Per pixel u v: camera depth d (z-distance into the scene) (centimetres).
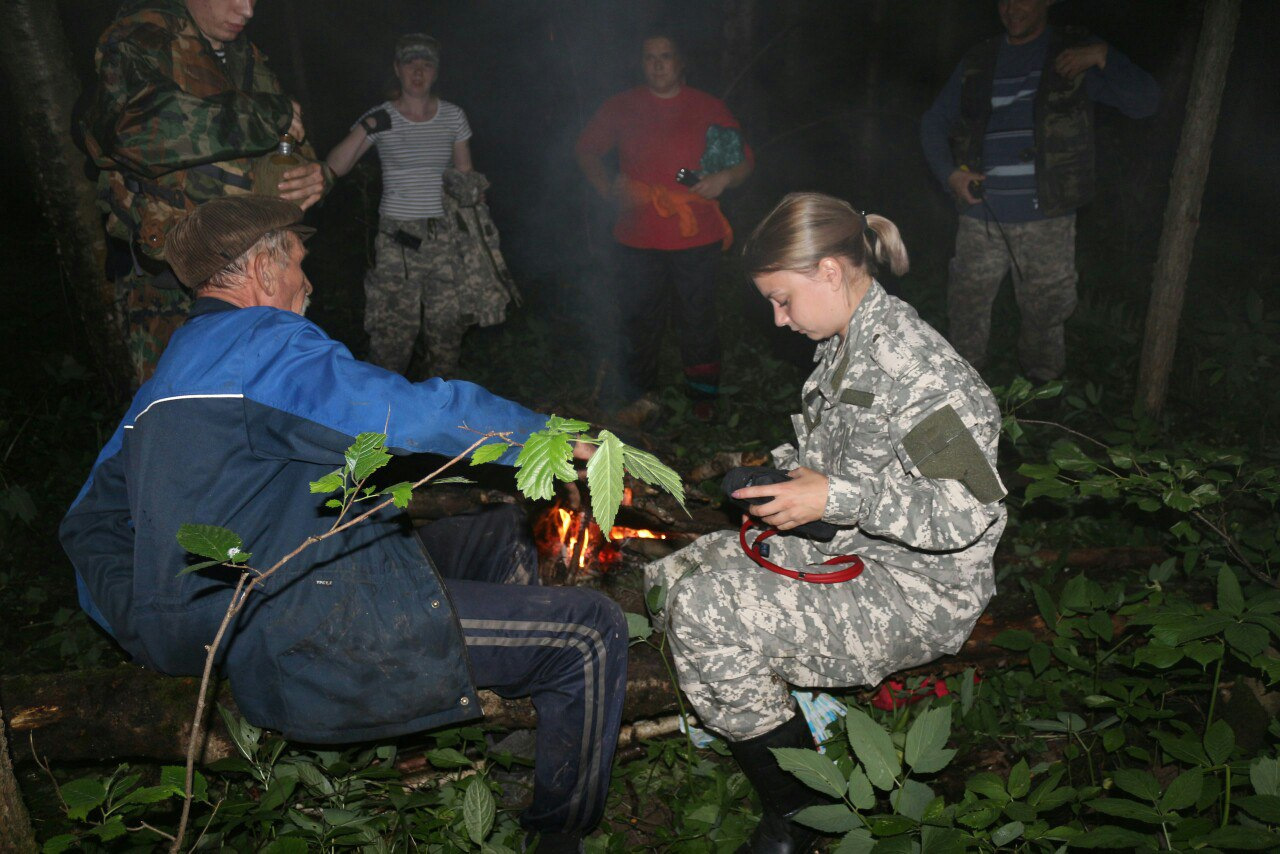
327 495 209
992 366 584
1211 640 270
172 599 200
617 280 507
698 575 242
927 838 197
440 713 217
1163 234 452
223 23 329
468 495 357
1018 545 380
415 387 204
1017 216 489
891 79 1163
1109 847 212
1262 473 317
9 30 389
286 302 225
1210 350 569
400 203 489
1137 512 402
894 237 234
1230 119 961
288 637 205
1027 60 478
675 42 478
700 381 509
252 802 231
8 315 669
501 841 235
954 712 289
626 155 494
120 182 329
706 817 249
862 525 225
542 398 531
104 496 227
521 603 228
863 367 230
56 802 254
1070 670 300
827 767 212
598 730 232
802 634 235
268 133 333
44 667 317
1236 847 191
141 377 347
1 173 998
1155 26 1023
